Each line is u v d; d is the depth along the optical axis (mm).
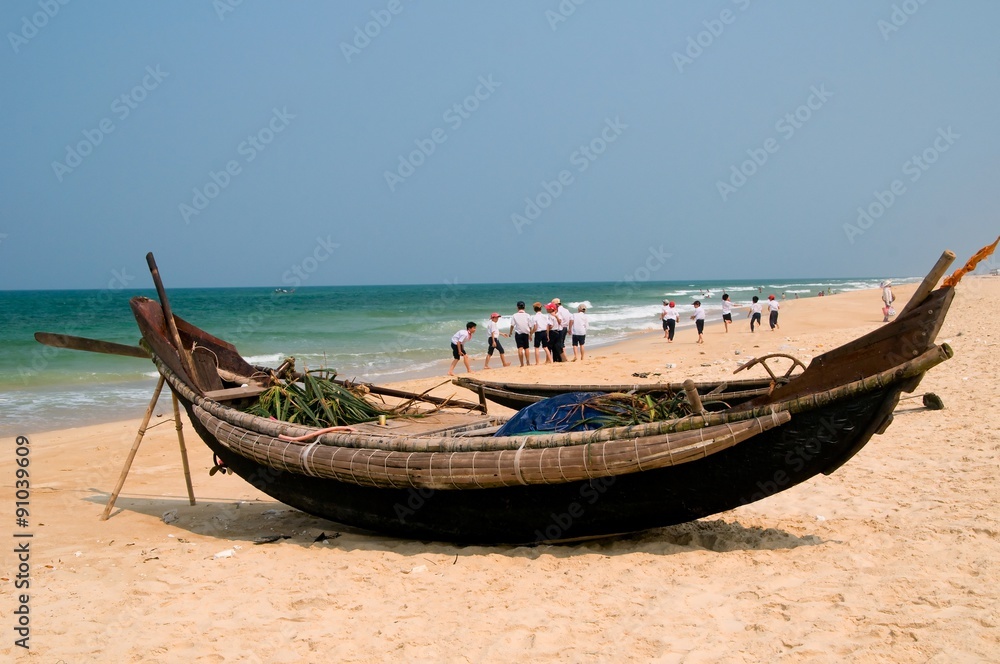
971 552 5648
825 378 5652
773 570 5664
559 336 20828
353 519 7062
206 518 8117
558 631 4812
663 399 7152
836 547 6031
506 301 76125
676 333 31500
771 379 6785
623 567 5895
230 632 5000
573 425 6699
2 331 36969
